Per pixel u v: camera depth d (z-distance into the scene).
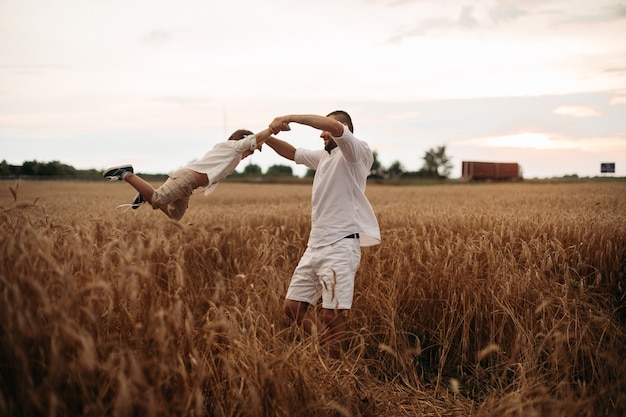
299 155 4.25
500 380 3.51
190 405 2.36
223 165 3.46
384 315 4.33
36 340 2.27
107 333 2.48
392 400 3.39
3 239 2.57
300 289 3.89
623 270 5.35
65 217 7.37
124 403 1.92
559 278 5.04
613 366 3.37
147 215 8.20
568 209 10.38
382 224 7.56
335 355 3.64
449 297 4.43
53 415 1.85
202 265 5.33
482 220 7.13
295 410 2.63
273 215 8.54
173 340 2.47
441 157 78.94
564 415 2.63
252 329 3.09
